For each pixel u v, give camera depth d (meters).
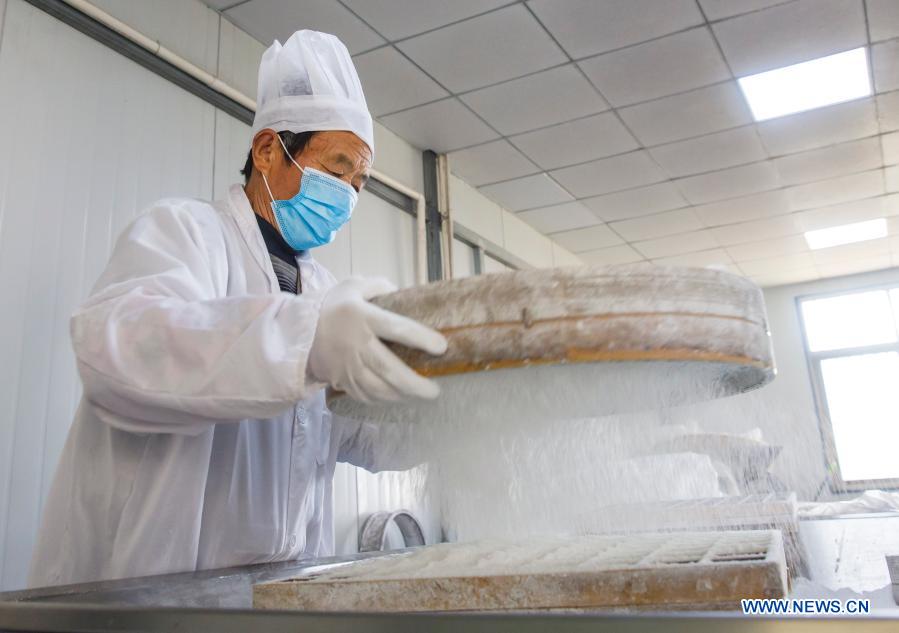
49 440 2.13
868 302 6.98
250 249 1.22
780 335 7.22
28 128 2.21
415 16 3.15
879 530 1.23
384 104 3.85
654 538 0.76
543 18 3.21
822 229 5.86
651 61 3.56
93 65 2.45
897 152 4.62
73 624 0.57
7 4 2.22
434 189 4.38
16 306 2.10
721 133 4.29
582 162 4.60
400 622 0.48
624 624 0.43
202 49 2.94
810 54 3.55
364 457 1.32
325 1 3.03
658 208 5.35
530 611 0.52
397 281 4.05
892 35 3.43
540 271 0.62
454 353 0.62
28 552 2.03
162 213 1.02
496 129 4.16
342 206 1.34
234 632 0.52
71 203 2.30
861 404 6.80
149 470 1.02
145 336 0.77
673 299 0.62
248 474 1.10
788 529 0.88
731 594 0.50
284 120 1.32
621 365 0.64
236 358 0.72
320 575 0.66
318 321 0.71
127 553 0.99
